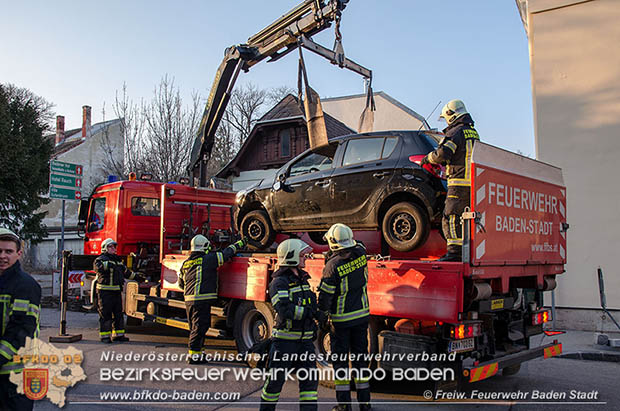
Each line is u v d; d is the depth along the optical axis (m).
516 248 5.33
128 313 9.07
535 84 10.29
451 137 5.29
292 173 7.62
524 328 5.94
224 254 6.93
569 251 9.68
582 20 9.92
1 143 19.81
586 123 9.77
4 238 3.20
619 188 9.35
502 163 5.25
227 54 8.88
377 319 5.39
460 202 5.20
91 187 32.75
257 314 6.71
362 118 8.34
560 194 6.39
